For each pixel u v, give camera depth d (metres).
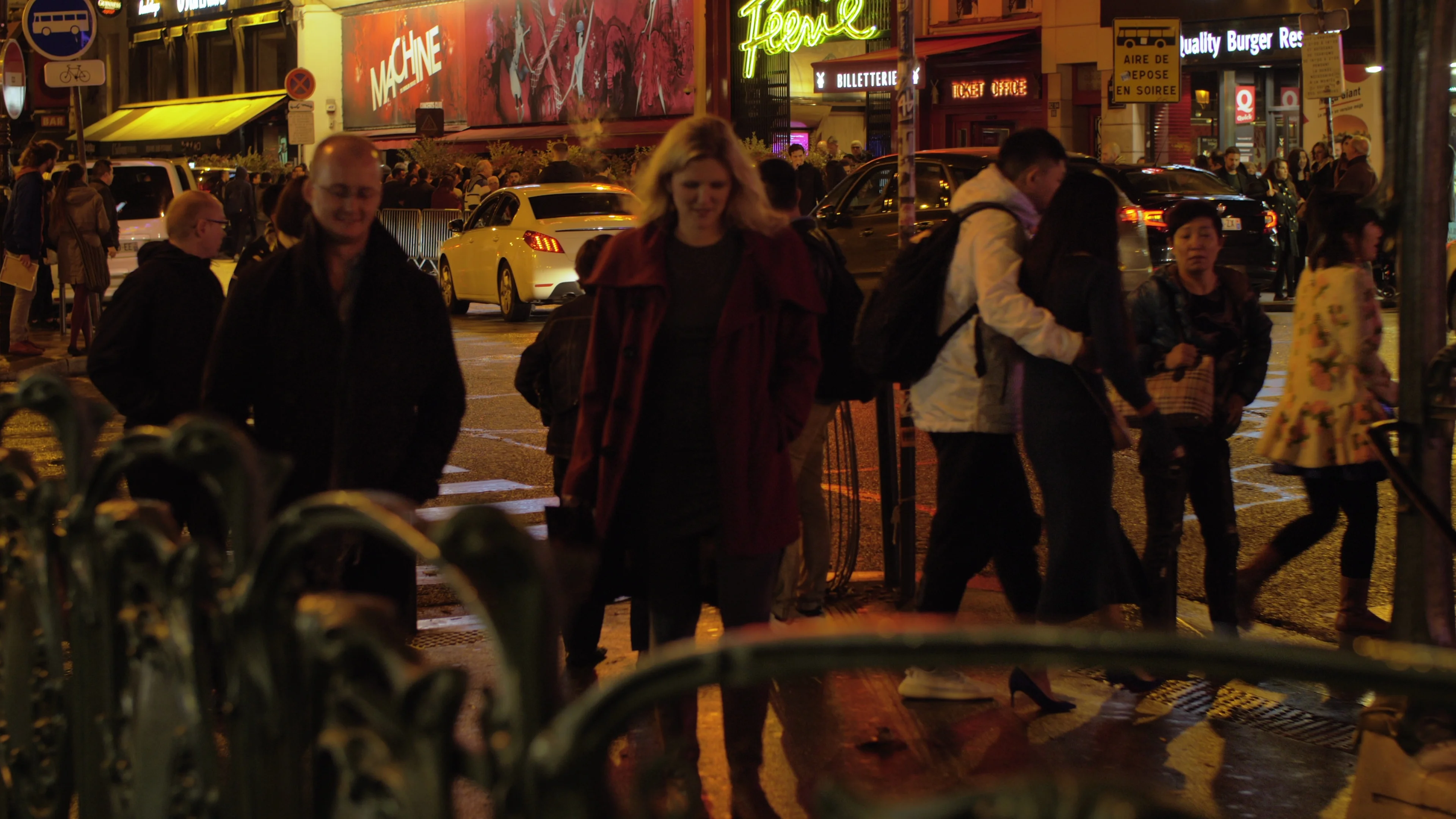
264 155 51.16
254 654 2.20
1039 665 1.41
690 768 2.19
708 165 3.93
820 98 38.22
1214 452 5.66
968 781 4.57
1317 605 6.68
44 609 3.00
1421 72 4.00
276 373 4.04
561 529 4.00
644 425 4.00
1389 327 16.95
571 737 1.54
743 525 3.92
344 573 4.17
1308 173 22.92
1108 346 4.63
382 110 49.44
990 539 5.14
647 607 4.82
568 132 43.00
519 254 20.28
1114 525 4.99
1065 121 30.61
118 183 23.16
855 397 5.46
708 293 3.97
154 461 5.31
